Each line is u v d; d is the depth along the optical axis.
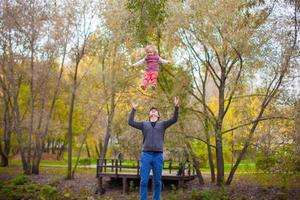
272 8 15.76
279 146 16.98
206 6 16.38
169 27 16.78
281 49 16.66
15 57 23.28
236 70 18.55
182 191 17.78
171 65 19.31
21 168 26.98
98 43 22.42
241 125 17.89
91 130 33.34
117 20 20.34
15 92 24.33
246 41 16.28
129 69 21.02
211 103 26.44
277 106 17.31
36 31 22.84
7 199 17.81
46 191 18.09
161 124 6.82
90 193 18.80
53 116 29.80
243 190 17.64
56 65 25.59
